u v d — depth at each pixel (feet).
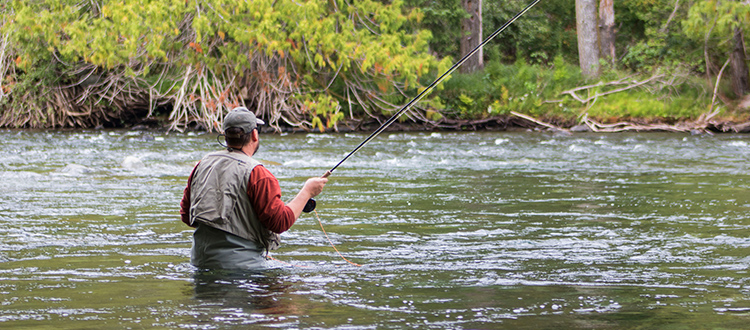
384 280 13.38
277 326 10.13
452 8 98.17
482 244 17.47
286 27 72.54
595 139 63.93
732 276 13.75
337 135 70.95
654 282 13.20
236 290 12.46
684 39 88.79
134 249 16.69
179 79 77.30
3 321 10.44
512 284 13.06
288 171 35.94
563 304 11.53
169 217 21.72
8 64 81.87
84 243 17.43
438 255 16.05
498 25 136.46
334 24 77.77
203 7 71.46
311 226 20.27
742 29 82.94
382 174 34.94
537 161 42.50
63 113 82.94
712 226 20.06
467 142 59.82
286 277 13.58
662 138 65.67
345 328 10.05
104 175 33.65
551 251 16.48
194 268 14.40
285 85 75.20
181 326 10.13
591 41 98.43
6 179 31.40
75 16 75.51
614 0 126.52
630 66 101.96
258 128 15.24
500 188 29.50
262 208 14.39
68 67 82.94
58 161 40.50
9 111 83.46
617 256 15.89
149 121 83.35
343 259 15.56
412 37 77.97
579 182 31.68
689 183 31.22
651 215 22.21
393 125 84.07
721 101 84.02
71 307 11.28
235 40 72.74
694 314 10.85
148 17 68.49
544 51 143.74
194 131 77.10
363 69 74.13
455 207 24.08
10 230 19.22
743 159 43.45
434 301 11.71
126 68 73.31
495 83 87.56
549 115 84.64
